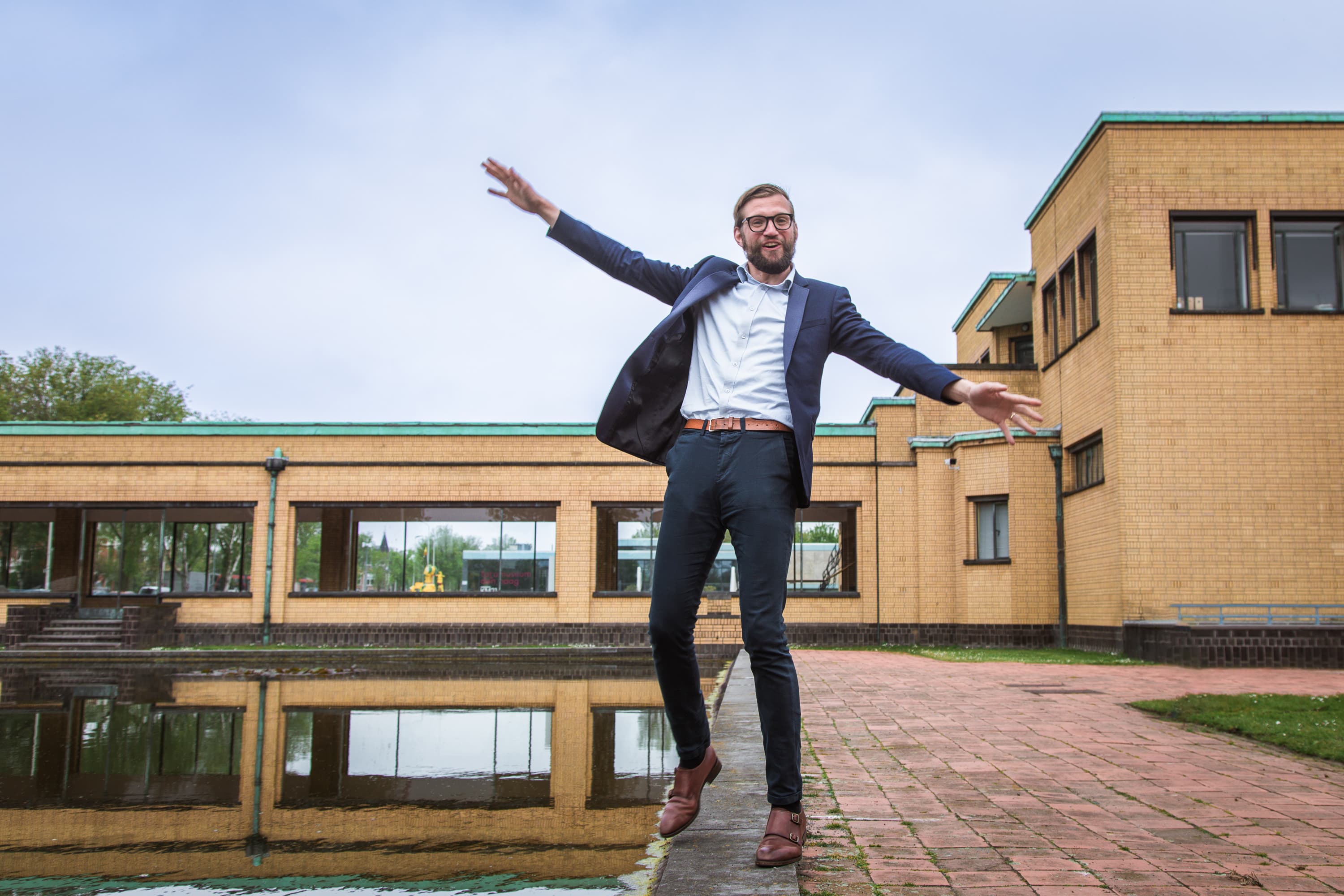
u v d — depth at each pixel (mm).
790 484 2545
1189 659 12297
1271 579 13812
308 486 19578
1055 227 17391
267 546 19359
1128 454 14164
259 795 4445
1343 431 14062
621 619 19188
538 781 4734
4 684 11359
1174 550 13953
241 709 8273
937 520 18766
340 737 6367
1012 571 17234
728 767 3695
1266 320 14250
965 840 2910
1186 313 14305
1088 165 15547
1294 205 14445
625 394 2646
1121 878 2498
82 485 19672
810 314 2627
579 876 3014
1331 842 2906
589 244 2764
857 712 6531
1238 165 14547
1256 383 14164
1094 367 15266
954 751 4805
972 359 24719
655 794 4406
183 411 35469
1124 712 6598
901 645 18484
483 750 5797
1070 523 16641
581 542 19359
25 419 32531
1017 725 5883
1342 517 13883
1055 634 17016
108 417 33125
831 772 4156
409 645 19094
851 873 2527
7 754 5750
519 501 19516
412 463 19578
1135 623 13648
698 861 2459
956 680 9414
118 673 13172
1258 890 2395
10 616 18516
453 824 3805
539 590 19438
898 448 19281
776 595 2516
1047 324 17969
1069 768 4285
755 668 2543
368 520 19750
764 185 2703
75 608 19547
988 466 17844
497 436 19688
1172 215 14539
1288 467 14000
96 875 3092
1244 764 4449
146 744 6129
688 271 2779
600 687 10555
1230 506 13977
